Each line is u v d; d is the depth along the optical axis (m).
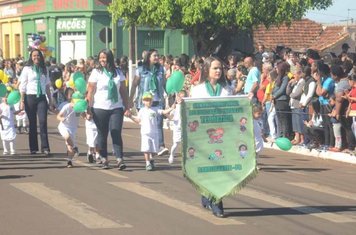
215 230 8.23
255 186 11.52
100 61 12.59
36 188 10.66
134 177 12.01
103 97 12.55
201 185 8.87
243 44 37.41
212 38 29.42
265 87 17.48
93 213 8.95
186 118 8.89
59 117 12.91
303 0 27.53
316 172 13.42
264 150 16.94
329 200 10.43
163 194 10.41
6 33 48.53
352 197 10.73
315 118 15.84
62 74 24.38
